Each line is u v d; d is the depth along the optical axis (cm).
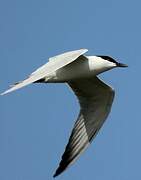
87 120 1784
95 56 1731
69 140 1770
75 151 1761
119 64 1730
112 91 1764
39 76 1528
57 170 1731
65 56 1612
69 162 1744
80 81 1764
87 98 1789
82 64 1709
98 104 1781
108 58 1739
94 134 1772
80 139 1775
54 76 1705
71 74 1709
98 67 1714
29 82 1494
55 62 1594
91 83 1761
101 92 1773
